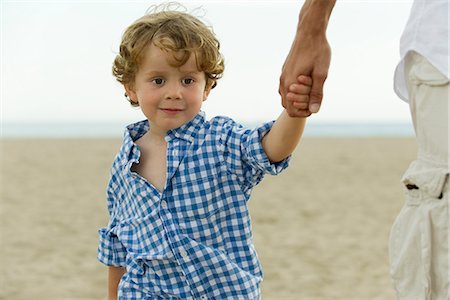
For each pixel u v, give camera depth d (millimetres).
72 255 9352
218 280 2697
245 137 2658
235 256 2717
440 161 2469
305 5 2393
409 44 2500
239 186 2711
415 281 2559
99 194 15211
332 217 12125
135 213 2811
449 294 2447
